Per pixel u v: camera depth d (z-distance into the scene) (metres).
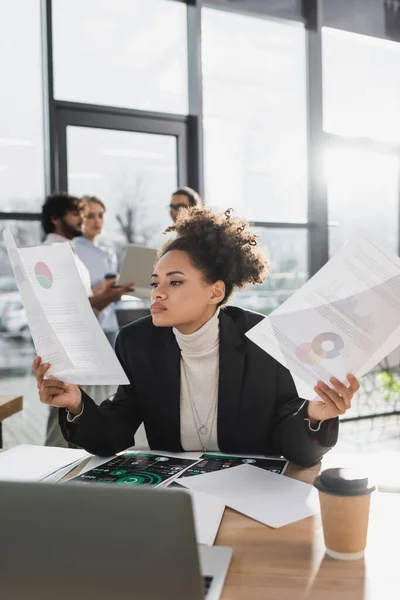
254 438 1.38
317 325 1.06
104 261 3.81
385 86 5.68
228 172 4.99
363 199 5.55
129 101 4.58
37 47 4.18
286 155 5.23
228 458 1.29
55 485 0.62
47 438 3.12
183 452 1.36
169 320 1.31
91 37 4.39
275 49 5.15
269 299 5.14
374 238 1.02
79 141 4.38
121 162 4.55
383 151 5.65
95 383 1.19
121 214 4.56
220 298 1.36
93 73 4.42
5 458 1.32
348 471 0.89
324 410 1.17
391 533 0.92
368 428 4.39
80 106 4.34
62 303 1.16
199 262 1.31
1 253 4.11
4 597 0.64
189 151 4.82
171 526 0.60
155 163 4.69
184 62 4.80
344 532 0.83
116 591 0.61
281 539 0.91
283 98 5.20
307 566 0.82
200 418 1.41
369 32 5.52
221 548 0.86
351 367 1.06
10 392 4.25
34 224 4.21
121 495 0.61
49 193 4.23
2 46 4.09
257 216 5.12
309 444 1.20
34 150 4.21
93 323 1.16
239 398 1.38
